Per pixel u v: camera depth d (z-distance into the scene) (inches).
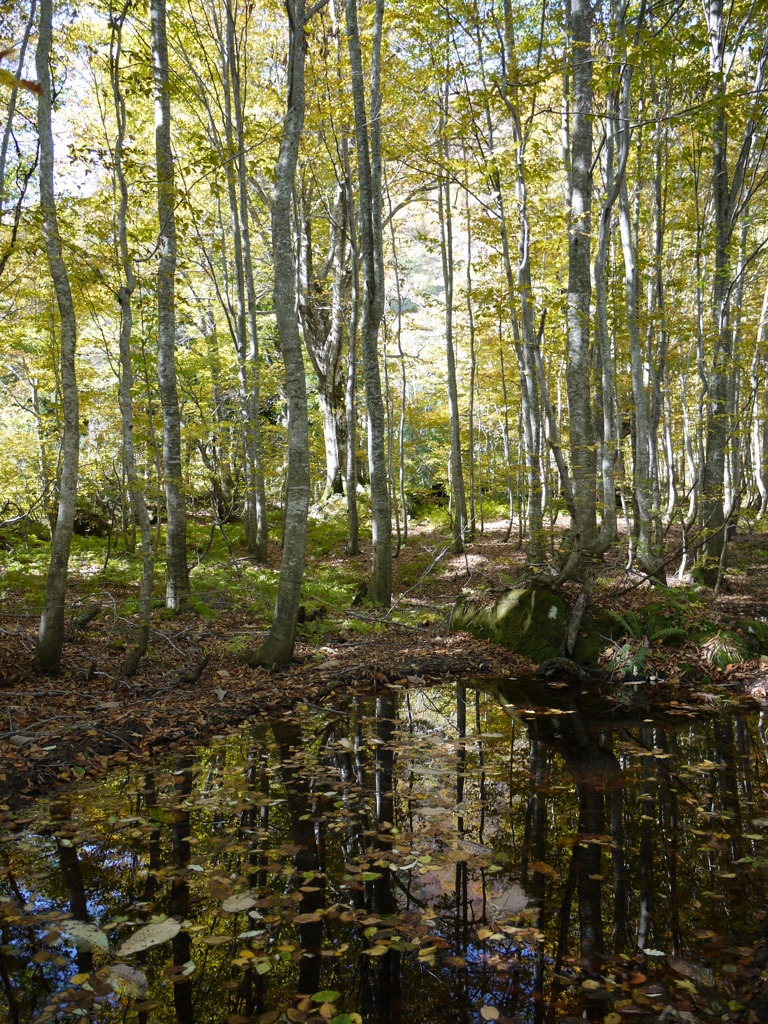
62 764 208.5
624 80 351.9
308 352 861.8
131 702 256.7
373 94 432.1
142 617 279.6
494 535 756.6
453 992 115.0
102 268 398.9
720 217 430.9
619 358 532.7
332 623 380.5
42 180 246.7
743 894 141.9
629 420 652.1
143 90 317.4
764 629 347.3
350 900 141.6
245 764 215.9
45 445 592.4
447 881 148.6
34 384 595.2
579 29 350.6
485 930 130.2
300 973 120.3
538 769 214.8
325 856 160.2
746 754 226.1
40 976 119.0
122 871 153.3
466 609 398.9
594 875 150.6
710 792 194.7
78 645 309.6
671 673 314.5
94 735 226.5
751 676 307.6
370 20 519.8
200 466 703.1
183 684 281.3
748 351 463.2
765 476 775.1
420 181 579.8
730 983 115.2
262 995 115.0
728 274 431.5
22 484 644.7
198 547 599.5
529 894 143.6
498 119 463.5
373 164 436.8
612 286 460.4
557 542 622.5
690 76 342.3
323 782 201.6
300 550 309.9
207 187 634.8
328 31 544.1
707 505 472.7
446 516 891.4
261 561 560.7
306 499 308.0
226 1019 109.0
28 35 276.4
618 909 137.7
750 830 170.4
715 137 387.5
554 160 412.5
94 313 458.3
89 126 475.5
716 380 444.8
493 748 235.5
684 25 401.7
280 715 267.9
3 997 114.0
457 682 319.9
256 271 858.8
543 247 455.2
